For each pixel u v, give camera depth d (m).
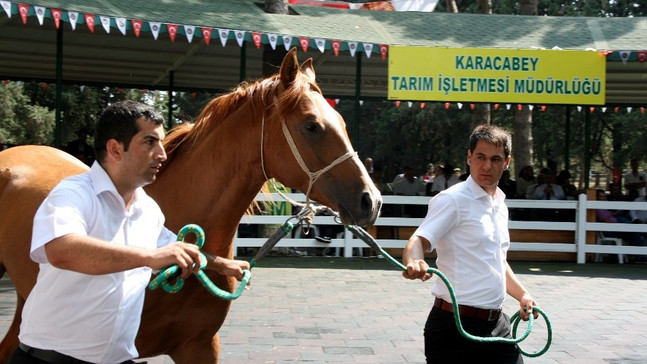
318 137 3.38
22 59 15.20
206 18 11.45
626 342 6.55
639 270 11.46
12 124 23.52
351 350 5.97
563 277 10.52
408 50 11.80
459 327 3.28
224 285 3.45
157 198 3.69
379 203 3.35
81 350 2.43
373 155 30.84
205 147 3.60
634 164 15.85
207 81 17.69
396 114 27.89
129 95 25.05
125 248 2.21
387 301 8.16
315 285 9.10
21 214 3.84
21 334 2.49
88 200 2.40
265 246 3.46
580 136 26.78
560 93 12.10
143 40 13.36
